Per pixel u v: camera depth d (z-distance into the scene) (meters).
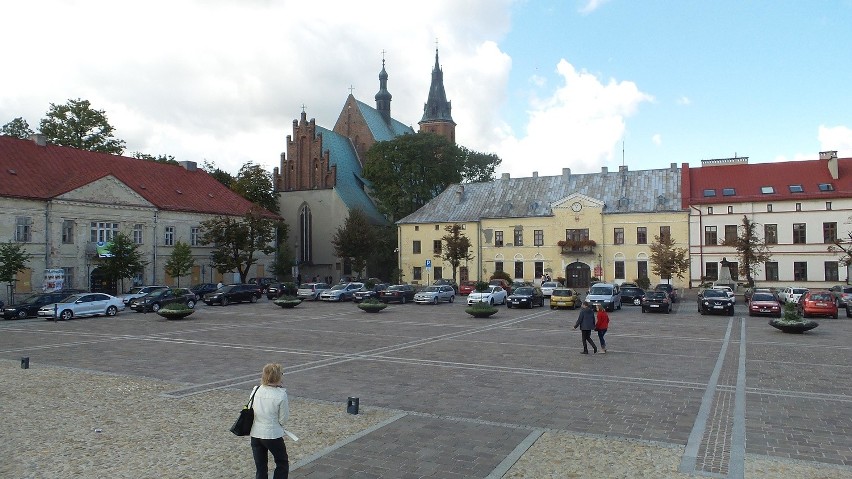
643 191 66.12
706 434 10.74
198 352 21.31
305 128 86.00
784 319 27.22
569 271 66.94
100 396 13.95
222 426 11.34
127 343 24.02
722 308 37.75
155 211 57.62
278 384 7.61
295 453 9.65
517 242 69.62
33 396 13.93
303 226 85.31
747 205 59.91
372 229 75.75
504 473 8.71
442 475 8.63
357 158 97.19
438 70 112.75
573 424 11.46
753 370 17.36
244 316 37.19
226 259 60.44
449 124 112.62
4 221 45.78
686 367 17.92
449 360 19.33
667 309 39.91
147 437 10.62
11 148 50.72
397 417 11.86
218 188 69.62
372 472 8.76
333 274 82.88
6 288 45.28
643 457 9.43
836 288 48.19
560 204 66.94
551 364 18.48
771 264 59.09
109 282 52.97
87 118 65.75
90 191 51.50
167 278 58.81
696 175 65.06
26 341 24.91
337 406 12.81
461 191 76.31
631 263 64.06
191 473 8.82
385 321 33.62
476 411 12.46
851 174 58.75
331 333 27.44
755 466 8.99
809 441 10.30
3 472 8.87
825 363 18.61
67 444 10.21
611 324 31.95
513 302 43.09
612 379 16.00
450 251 65.44
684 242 61.88
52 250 48.66
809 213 57.94
